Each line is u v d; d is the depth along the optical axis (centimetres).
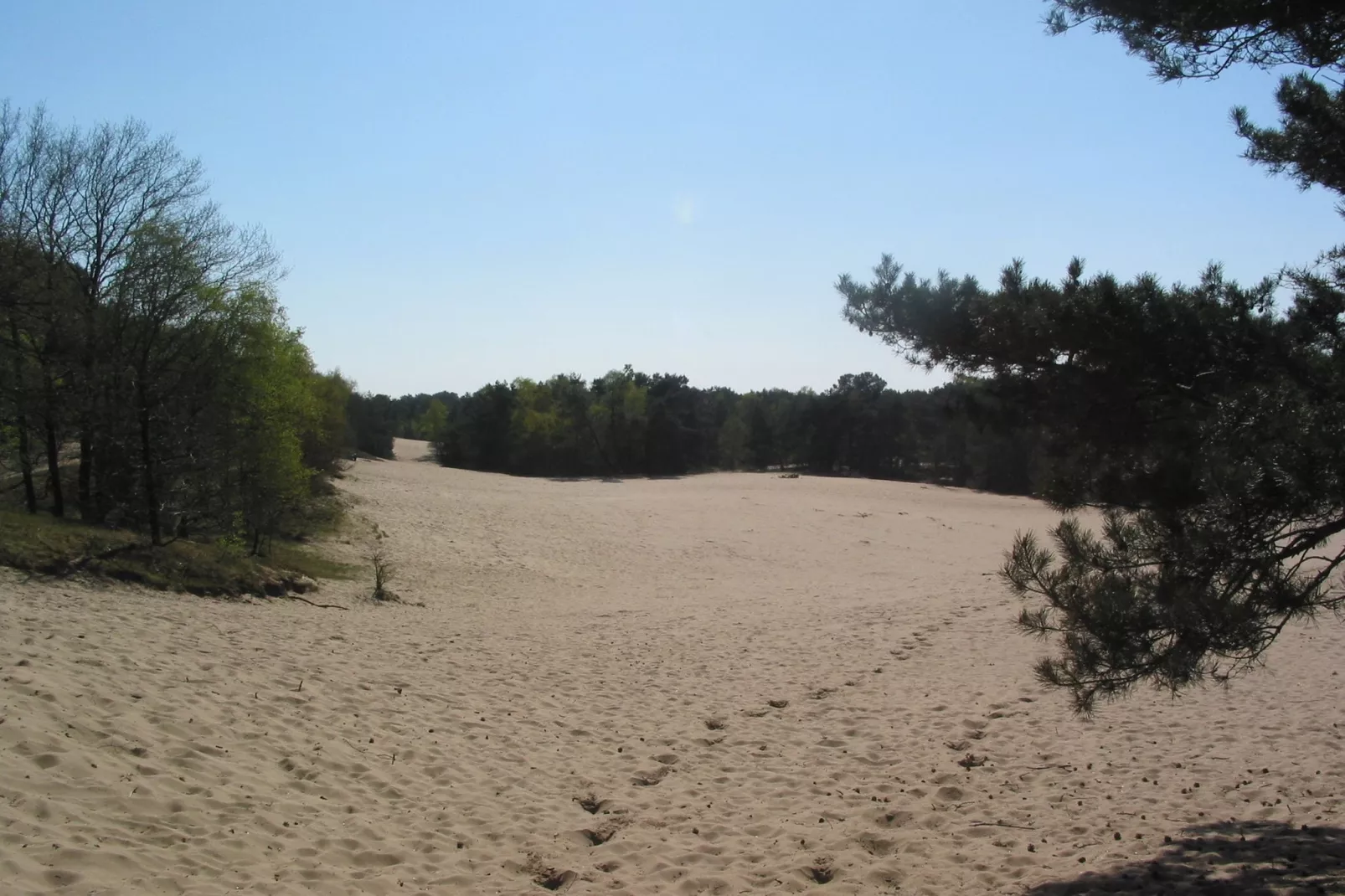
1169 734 959
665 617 1817
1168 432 530
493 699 1058
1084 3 536
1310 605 447
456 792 751
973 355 604
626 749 916
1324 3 469
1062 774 848
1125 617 474
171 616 1241
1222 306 539
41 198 1916
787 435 8912
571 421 8456
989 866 632
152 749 698
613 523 3941
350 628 1430
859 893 588
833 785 826
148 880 505
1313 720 992
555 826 697
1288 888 543
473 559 2803
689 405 9219
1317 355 499
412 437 12556
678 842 681
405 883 570
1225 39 512
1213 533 455
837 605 2005
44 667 818
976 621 1673
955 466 7206
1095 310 532
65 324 1728
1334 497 406
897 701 1123
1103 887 572
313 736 818
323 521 2872
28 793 571
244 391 2048
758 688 1190
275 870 554
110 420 1783
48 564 1380
